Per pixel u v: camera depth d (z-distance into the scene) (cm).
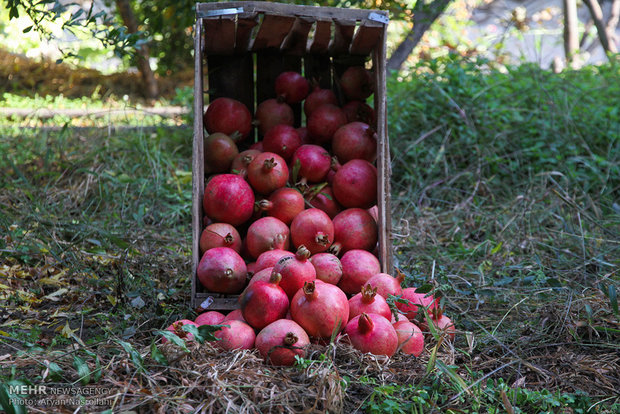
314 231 130
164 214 194
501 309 142
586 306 128
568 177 216
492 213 204
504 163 233
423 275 148
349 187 137
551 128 234
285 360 109
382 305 118
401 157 237
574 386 112
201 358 107
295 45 155
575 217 194
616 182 222
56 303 141
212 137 145
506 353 123
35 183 215
